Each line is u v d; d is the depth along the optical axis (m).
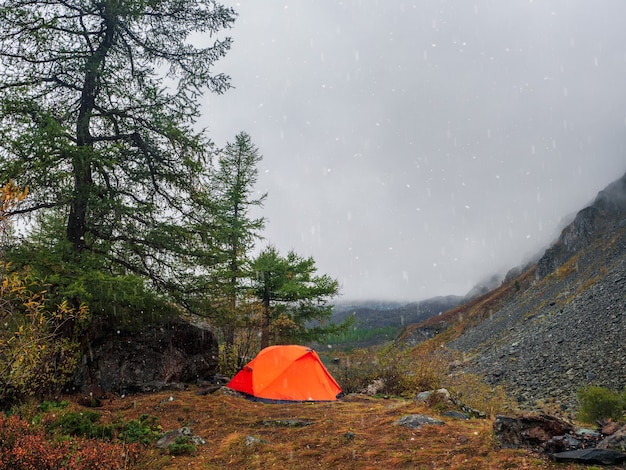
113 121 11.38
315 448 7.21
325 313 23.83
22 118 9.30
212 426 8.78
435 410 8.99
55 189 9.62
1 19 9.74
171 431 8.10
